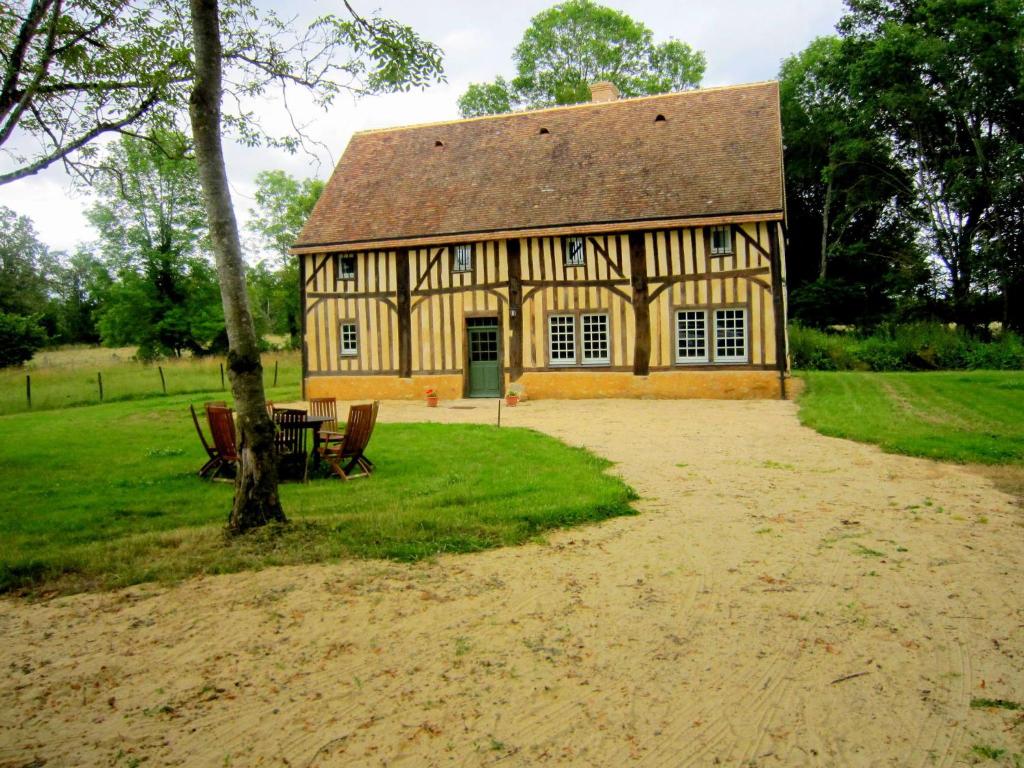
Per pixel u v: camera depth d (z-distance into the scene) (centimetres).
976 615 448
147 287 3434
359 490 825
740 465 930
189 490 853
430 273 1912
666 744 321
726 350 1700
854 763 306
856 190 3092
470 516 676
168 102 965
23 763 314
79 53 907
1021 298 2769
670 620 451
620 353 1777
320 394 2008
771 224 1647
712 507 723
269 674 391
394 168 2155
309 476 928
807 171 3303
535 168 1975
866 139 2928
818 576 520
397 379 1944
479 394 1908
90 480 908
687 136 1892
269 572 545
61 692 375
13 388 2095
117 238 3384
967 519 657
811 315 3070
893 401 1488
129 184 3038
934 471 864
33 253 5234
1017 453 940
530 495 764
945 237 2803
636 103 2072
